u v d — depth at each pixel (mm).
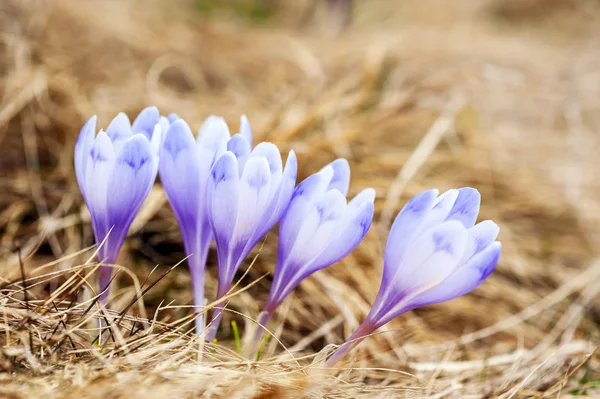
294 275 587
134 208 584
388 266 577
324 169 582
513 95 1332
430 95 1136
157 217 808
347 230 573
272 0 2344
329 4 1999
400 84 1209
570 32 2268
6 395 541
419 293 573
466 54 1606
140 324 621
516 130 1227
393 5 2467
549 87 1422
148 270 767
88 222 787
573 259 951
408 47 1558
